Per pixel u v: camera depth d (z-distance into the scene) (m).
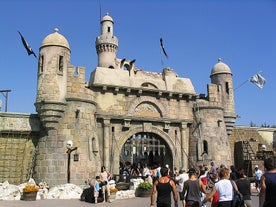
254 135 39.84
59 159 26.72
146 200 20.45
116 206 17.56
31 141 28.36
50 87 27.30
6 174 27.14
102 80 30.81
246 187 11.06
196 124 33.41
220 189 9.30
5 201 18.86
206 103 34.09
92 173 27.73
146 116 32.03
